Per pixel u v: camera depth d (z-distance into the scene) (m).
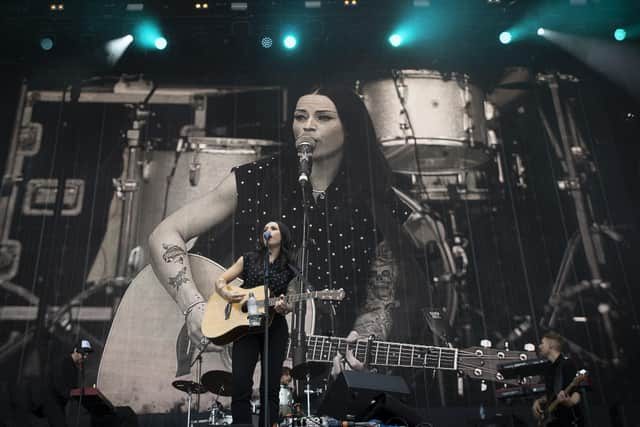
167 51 7.73
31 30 7.67
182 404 6.08
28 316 6.35
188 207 6.93
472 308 6.55
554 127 7.42
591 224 6.92
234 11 7.86
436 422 5.93
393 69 7.71
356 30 7.92
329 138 7.31
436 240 6.86
